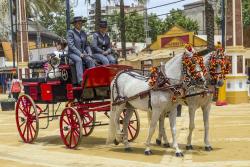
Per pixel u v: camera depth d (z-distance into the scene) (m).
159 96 11.61
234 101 26.91
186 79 11.28
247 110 23.14
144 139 14.83
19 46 36.38
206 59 11.84
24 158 12.30
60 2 45.75
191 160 11.18
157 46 41.09
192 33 37.44
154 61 36.56
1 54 59.00
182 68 11.34
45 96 14.60
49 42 57.47
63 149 13.52
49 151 13.22
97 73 13.32
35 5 45.09
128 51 56.78
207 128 12.36
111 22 59.44
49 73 14.45
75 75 13.77
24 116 15.05
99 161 11.44
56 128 18.39
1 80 55.50
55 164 11.33
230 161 10.91
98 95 13.90
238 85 27.00
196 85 11.30
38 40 49.81
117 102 12.72
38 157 12.29
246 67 39.78
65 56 14.07
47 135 16.52
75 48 13.80
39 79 14.88
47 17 47.84
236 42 27.02
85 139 15.27
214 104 26.95
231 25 27.09
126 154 12.38
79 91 13.85
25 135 16.22
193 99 12.02
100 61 14.00
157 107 11.70
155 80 11.63
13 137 16.25
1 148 13.98
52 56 14.27
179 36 38.56
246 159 11.15
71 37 13.93
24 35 36.44
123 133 12.93
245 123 18.02
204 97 11.93
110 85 13.48
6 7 46.81
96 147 13.70
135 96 12.16
